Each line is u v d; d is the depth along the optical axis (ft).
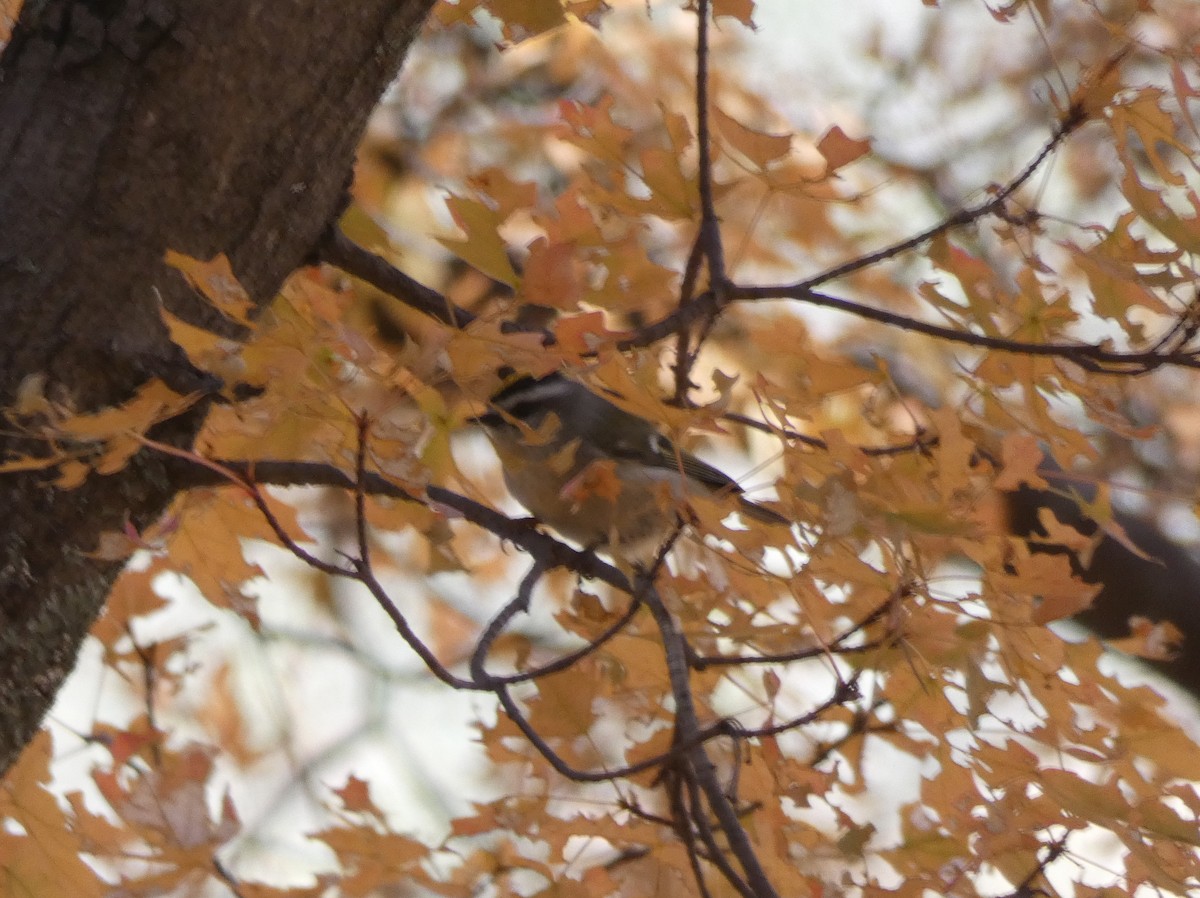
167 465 19.04
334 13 19.12
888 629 18.02
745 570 18.39
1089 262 19.12
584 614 22.39
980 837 18.99
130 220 18.28
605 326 16.20
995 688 18.04
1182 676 34.76
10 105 18.53
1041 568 17.79
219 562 21.75
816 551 17.15
